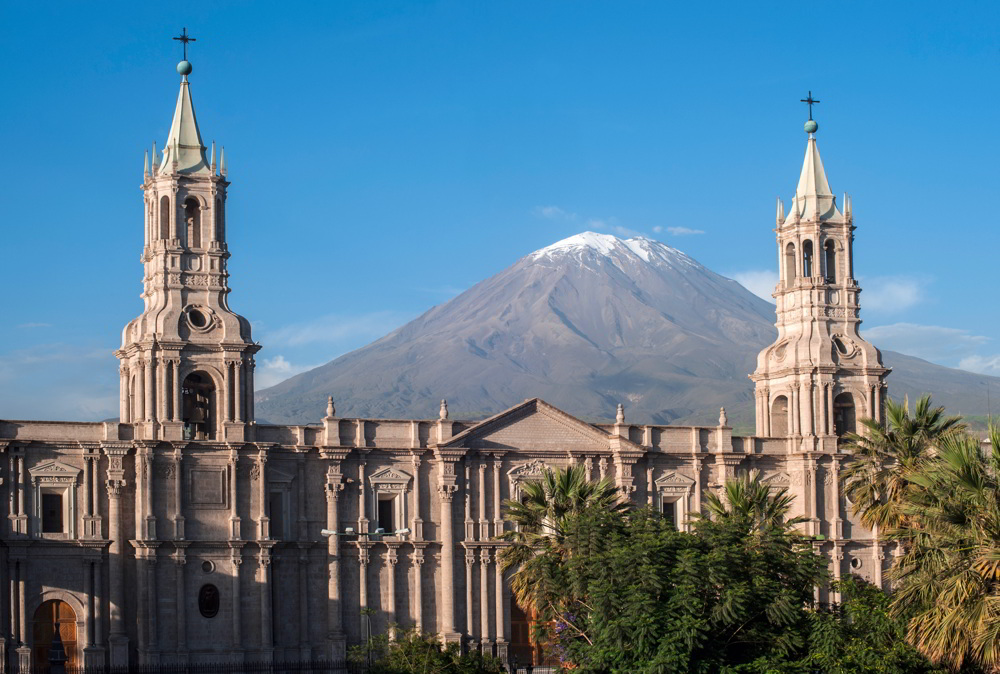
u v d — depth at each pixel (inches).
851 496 5246.1
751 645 4242.1
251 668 5236.2
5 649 5044.3
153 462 5241.1
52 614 5162.4
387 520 5580.7
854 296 6181.1
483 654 5078.7
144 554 5196.9
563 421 5797.2
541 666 5580.7
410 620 5546.3
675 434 5959.6
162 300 5364.2
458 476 5639.8
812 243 6156.5
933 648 3501.5
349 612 5482.3
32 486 5142.7
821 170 6225.4
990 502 3447.3
